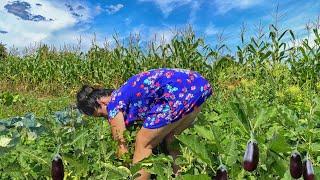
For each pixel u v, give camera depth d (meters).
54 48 25.64
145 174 3.87
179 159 3.40
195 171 3.11
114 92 4.75
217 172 2.12
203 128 2.80
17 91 23.27
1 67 25.33
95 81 20.81
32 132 6.92
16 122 8.30
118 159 4.55
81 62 22.38
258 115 2.32
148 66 16.81
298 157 2.06
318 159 3.02
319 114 3.46
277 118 3.51
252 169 2.03
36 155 3.15
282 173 2.28
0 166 3.47
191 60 14.53
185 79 4.60
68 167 3.07
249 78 11.90
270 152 2.29
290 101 7.92
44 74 23.73
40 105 14.72
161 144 4.75
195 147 2.29
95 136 5.05
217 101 8.45
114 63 18.80
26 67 24.39
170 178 2.97
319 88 8.77
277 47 12.59
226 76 11.98
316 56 11.97
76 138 3.50
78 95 4.94
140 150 4.43
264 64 11.68
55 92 22.73
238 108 2.31
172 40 14.97
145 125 4.43
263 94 8.87
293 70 11.93
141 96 4.59
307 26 12.30
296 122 3.65
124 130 4.57
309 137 3.02
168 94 4.54
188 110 4.51
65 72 22.89
